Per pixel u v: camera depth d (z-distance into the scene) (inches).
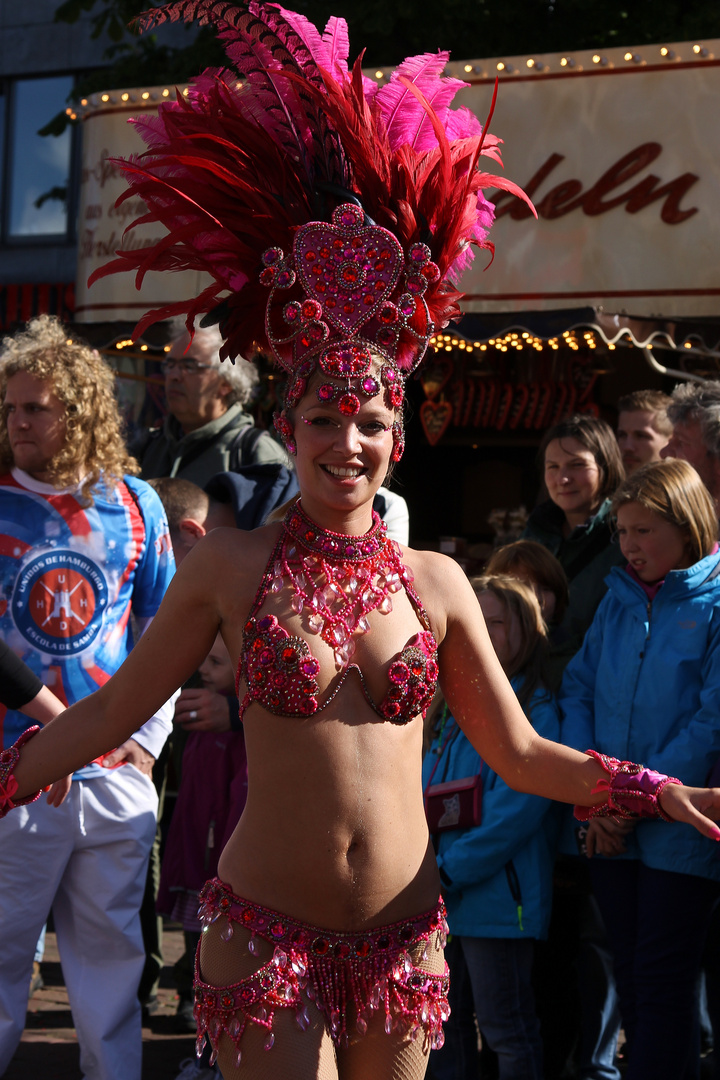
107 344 246.2
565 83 258.4
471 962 116.8
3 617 115.6
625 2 352.5
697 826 69.6
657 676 114.8
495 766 77.9
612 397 324.8
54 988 171.8
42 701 103.9
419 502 387.2
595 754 74.8
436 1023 72.5
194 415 184.2
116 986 117.3
